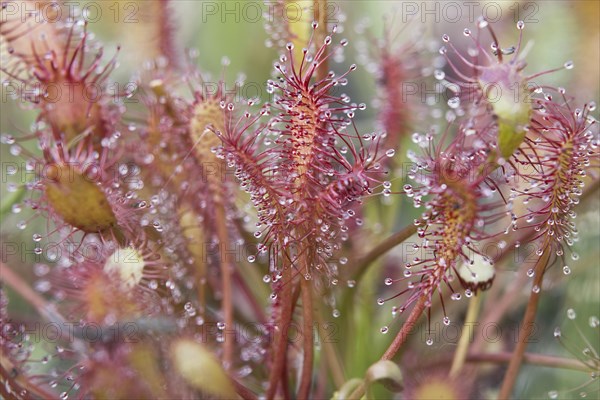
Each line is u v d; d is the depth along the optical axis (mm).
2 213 181
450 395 164
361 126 203
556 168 147
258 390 168
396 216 193
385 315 180
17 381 158
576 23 189
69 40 162
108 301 152
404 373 169
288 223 150
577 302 186
